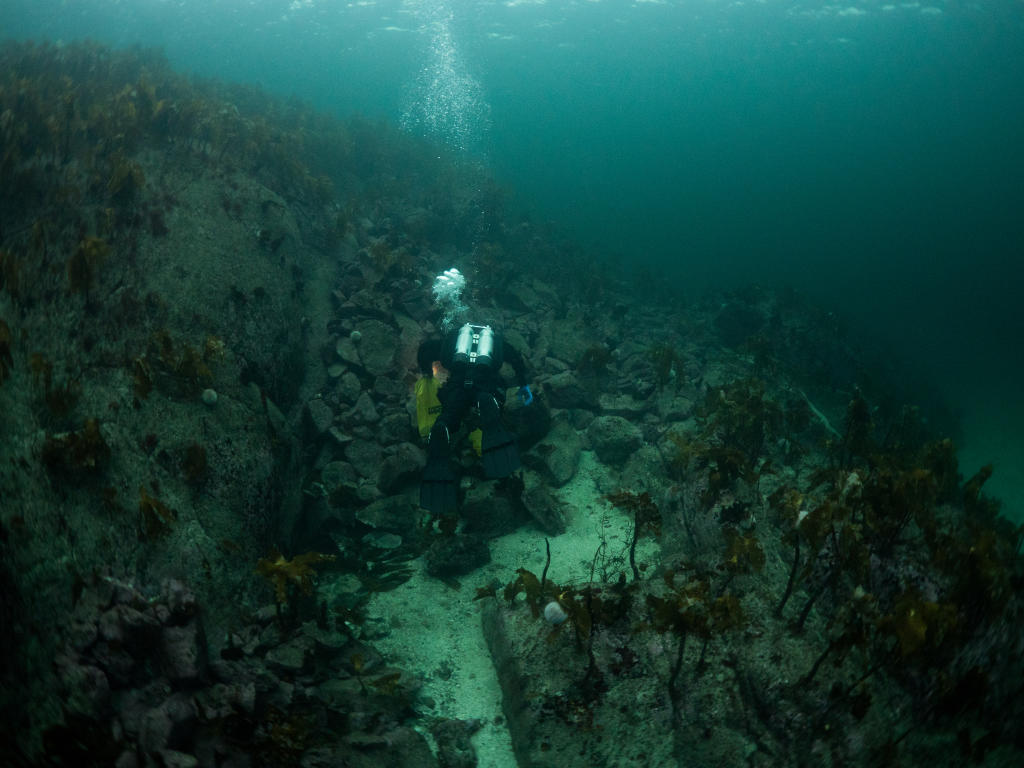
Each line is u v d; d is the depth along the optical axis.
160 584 2.95
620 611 3.35
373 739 2.73
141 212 5.04
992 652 2.97
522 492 4.66
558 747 2.86
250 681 2.73
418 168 11.60
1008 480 8.15
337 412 5.32
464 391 4.36
